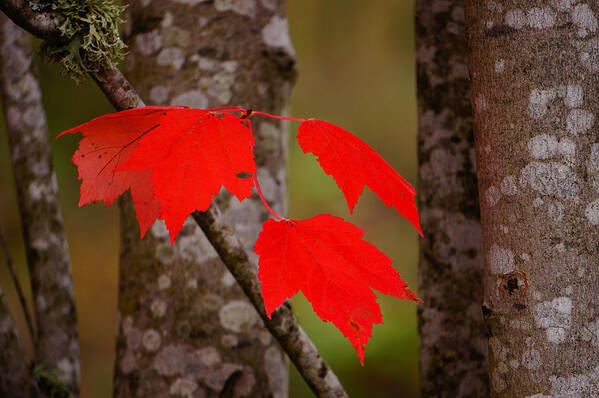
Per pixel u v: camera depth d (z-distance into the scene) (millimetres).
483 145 2699
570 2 2674
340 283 2625
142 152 2604
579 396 2662
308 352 2695
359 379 4977
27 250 2982
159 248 2914
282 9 2971
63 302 2984
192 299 2902
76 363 2988
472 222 2836
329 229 2639
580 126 2672
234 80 2936
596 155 2670
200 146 2609
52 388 2943
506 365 2682
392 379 5012
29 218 2977
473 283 2834
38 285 2975
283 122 2977
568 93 2672
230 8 2939
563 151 2672
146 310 2916
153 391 2902
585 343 2664
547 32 2676
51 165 2994
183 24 2936
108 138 2654
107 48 2670
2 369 2883
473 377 2828
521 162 2680
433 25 2846
